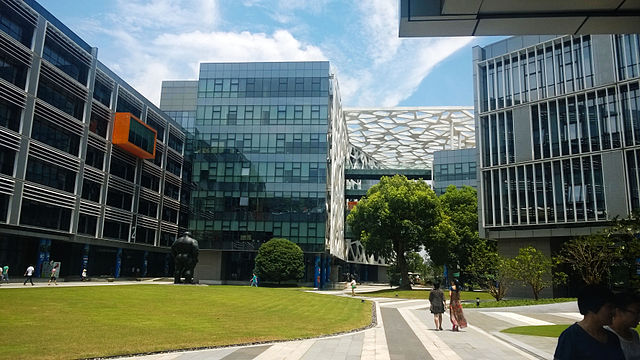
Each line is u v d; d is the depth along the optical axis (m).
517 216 37.19
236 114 55.25
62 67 39.22
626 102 32.53
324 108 54.41
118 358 9.41
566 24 8.73
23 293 21.77
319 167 53.16
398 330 15.37
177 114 72.56
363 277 97.88
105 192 44.88
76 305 18.30
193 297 25.00
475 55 41.81
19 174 33.78
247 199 53.19
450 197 53.38
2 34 32.03
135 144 47.66
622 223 11.34
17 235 35.44
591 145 33.81
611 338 3.62
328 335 13.75
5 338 10.76
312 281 54.16
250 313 18.67
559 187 35.12
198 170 54.31
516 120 38.41
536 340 12.86
